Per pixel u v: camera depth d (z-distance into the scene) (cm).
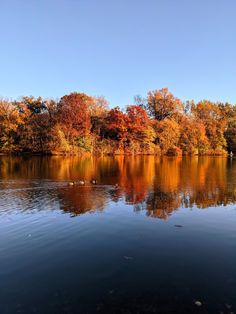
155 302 726
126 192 2278
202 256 1014
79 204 1822
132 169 4197
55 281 834
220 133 10362
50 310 694
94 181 2784
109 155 7944
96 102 9650
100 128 8369
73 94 7894
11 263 955
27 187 2447
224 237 1217
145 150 8681
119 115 8156
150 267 923
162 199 2017
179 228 1337
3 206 1747
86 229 1312
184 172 3912
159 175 3488
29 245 1115
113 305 714
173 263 955
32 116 7431
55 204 1816
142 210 1683
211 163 5906
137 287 797
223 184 2773
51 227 1338
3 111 7119
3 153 7062
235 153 10831
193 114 11138
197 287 798
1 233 1254
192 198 2066
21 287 802
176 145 9388
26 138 6956
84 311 689
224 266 934
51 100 8331
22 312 687
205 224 1404
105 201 1923
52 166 4334
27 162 4972
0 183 2642
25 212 1608
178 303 721
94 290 782
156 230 1305
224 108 12150
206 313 683
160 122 9200
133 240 1172
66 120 7331
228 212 1653
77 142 7412
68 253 1038
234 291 777
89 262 961
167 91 10162
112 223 1408
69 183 2625
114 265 938
